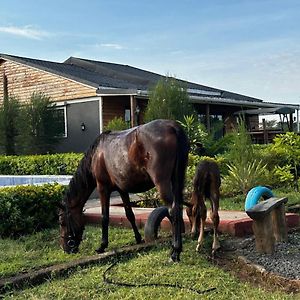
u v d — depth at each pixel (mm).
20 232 7422
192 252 5922
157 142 5371
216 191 5996
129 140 5691
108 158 5961
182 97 16938
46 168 15898
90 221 8000
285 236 6609
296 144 11719
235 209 8820
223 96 23469
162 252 5973
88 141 19266
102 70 23703
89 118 19234
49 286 4926
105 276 5113
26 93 21422
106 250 6199
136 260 5691
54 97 20406
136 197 10711
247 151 11109
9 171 16922
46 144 18922
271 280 4938
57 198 7945
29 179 13539
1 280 5062
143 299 4391
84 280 5012
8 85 22234
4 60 22344
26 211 7520
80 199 6352
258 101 25031
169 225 7094
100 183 6168
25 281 5066
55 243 6816
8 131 19359
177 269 5242
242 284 4820
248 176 10711
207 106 21422
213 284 4758
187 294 4480
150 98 17031
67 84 19922
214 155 14234
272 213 6559
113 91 17703
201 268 5301
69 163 15289
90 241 6742
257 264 5391
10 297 4652
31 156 16703
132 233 7152
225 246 6215
